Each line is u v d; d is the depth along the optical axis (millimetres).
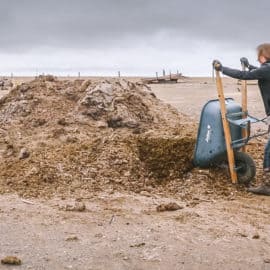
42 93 11617
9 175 8656
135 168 8773
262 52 8156
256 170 9141
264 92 8070
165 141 9273
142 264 5641
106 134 10203
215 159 8586
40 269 5508
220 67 8094
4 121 10906
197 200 7902
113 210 7375
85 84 11719
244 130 8484
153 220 6980
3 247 6055
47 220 6965
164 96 35938
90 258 5773
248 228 6727
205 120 8562
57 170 8672
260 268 5559
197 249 6027
